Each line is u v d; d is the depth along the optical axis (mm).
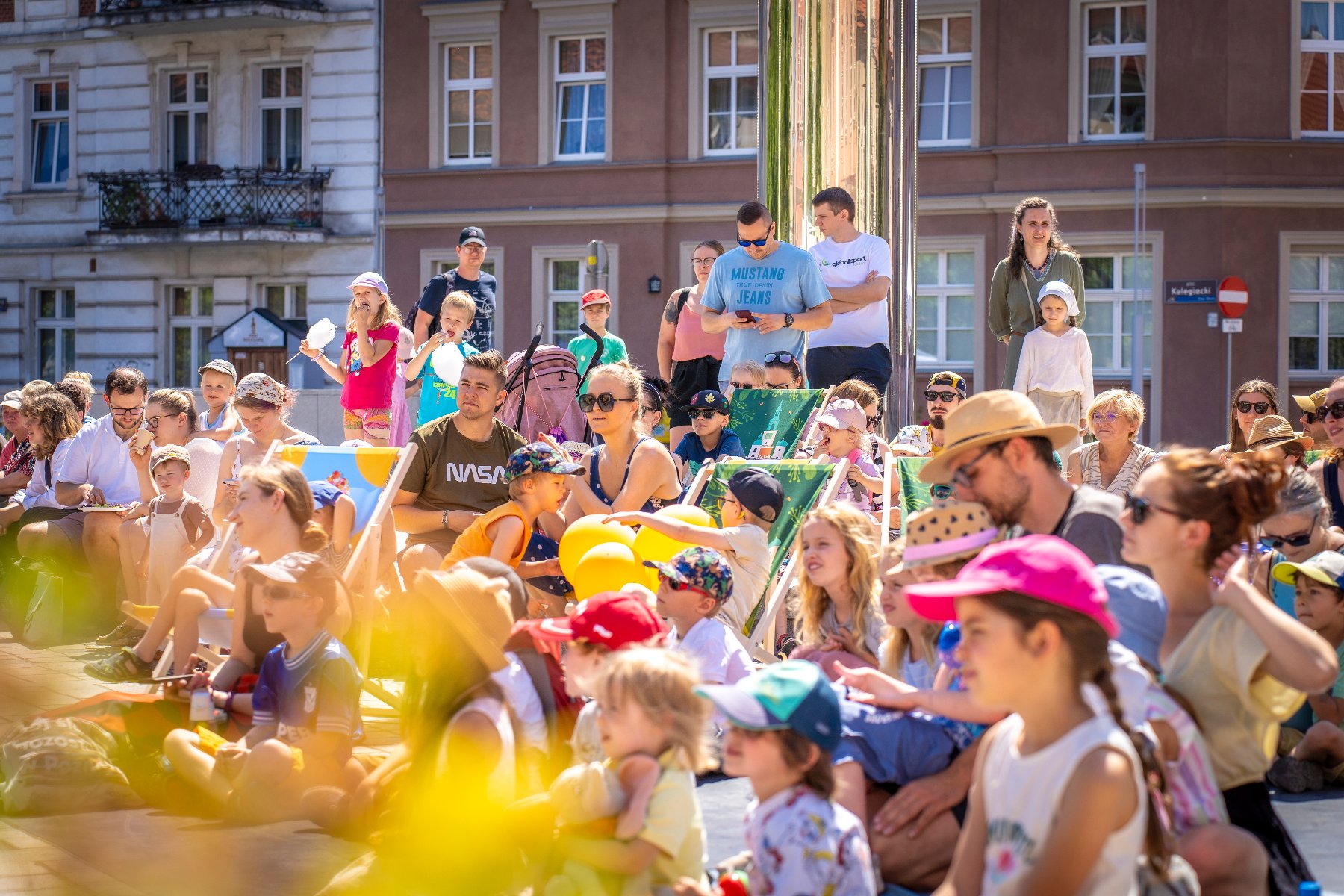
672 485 6801
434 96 27141
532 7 26328
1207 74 23062
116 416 9398
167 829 4699
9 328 30891
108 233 29406
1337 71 23172
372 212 28000
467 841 3764
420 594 3885
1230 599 3400
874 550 5027
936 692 3945
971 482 3934
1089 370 10156
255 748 4770
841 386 8312
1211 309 22953
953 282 24188
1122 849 2715
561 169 26219
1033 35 23625
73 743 4992
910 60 10445
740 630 5906
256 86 29000
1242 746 3465
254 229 28078
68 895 3926
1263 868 3223
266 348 25031
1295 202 22906
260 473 5527
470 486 7012
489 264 26922
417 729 3928
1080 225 23516
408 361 10836
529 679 4109
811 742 3256
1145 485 3506
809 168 10266
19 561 8883
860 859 3244
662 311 25828
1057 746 2760
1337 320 23172
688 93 25672
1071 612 2770
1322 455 7434
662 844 3455
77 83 30281
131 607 7359
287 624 4902
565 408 9047
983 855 2957
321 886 4031
